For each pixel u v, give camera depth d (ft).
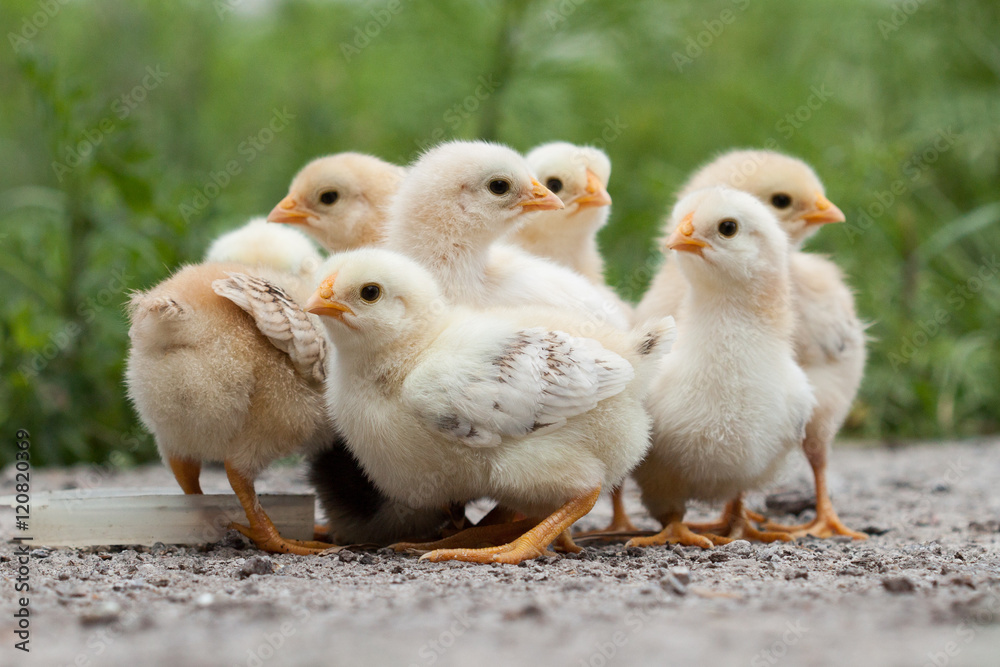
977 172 58.49
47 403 39.37
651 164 56.65
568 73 53.57
